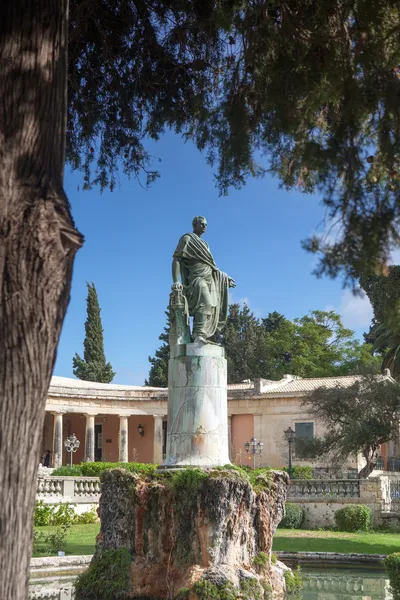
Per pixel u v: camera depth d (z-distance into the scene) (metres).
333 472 40.84
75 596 13.15
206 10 9.87
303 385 51.22
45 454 51.44
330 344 70.00
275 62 8.35
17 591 4.54
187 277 14.60
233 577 12.05
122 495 13.49
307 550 21.02
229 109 9.05
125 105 11.26
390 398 34.69
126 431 53.72
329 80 8.21
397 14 7.76
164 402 54.22
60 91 5.34
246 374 71.81
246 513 12.85
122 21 10.39
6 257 4.74
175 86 10.98
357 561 19.11
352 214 7.54
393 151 7.62
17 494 4.59
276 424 50.16
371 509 30.41
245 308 79.38
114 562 13.05
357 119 7.67
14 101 5.08
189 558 12.48
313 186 9.52
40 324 4.77
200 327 14.13
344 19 8.05
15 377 4.65
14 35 5.23
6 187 4.87
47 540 20.09
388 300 8.70
